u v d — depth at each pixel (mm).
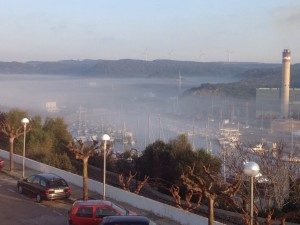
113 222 14375
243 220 21047
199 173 28234
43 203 23172
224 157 38875
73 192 25297
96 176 36125
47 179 23391
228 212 22672
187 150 33594
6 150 41469
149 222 14578
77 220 17312
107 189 24328
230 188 16531
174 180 30438
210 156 32875
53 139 46250
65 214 21172
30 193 24078
